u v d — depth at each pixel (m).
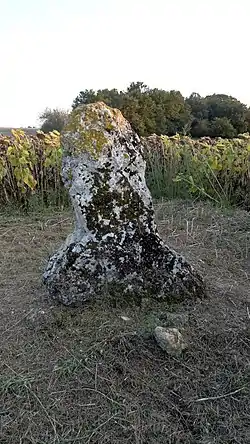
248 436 2.29
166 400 2.46
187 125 10.11
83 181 3.14
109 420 2.32
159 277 3.18
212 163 6.20
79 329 2.88
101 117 3.19
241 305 3.27
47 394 2.45
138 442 2.22
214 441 2.26
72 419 2.33
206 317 3.03
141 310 3.06
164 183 6.86
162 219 5.54
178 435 2.28
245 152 6.33
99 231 3.15
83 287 3.09
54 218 5.68
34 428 2.28
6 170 6.13
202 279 3.37
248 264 4.23
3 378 2.55
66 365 2.62
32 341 2.84
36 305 3.16
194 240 4.74
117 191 3.17
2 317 3.11
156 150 7.07
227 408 2.44
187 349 2.74
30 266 4.07
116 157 3.17
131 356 2.68
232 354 2.76
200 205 6.00
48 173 6.38
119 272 3.13
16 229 5.20
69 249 3.16
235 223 5.21
